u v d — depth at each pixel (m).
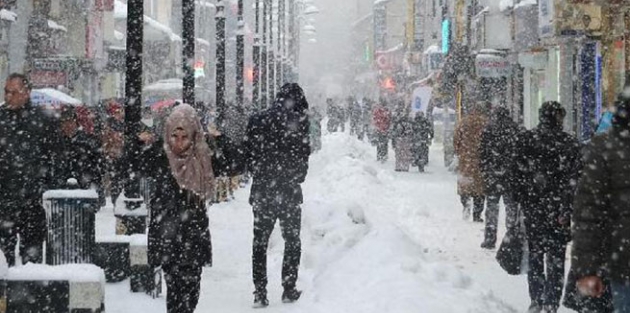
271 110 16.89
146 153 13.58
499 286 19.09
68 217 16.83
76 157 23.91
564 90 46.28
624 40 39.47
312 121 71.81
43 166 16.67
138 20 19.14
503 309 14.90
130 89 19.14
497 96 66.88
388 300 14.23
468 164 29.56
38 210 16.86
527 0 52.12
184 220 13.50
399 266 16.20
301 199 17.08
